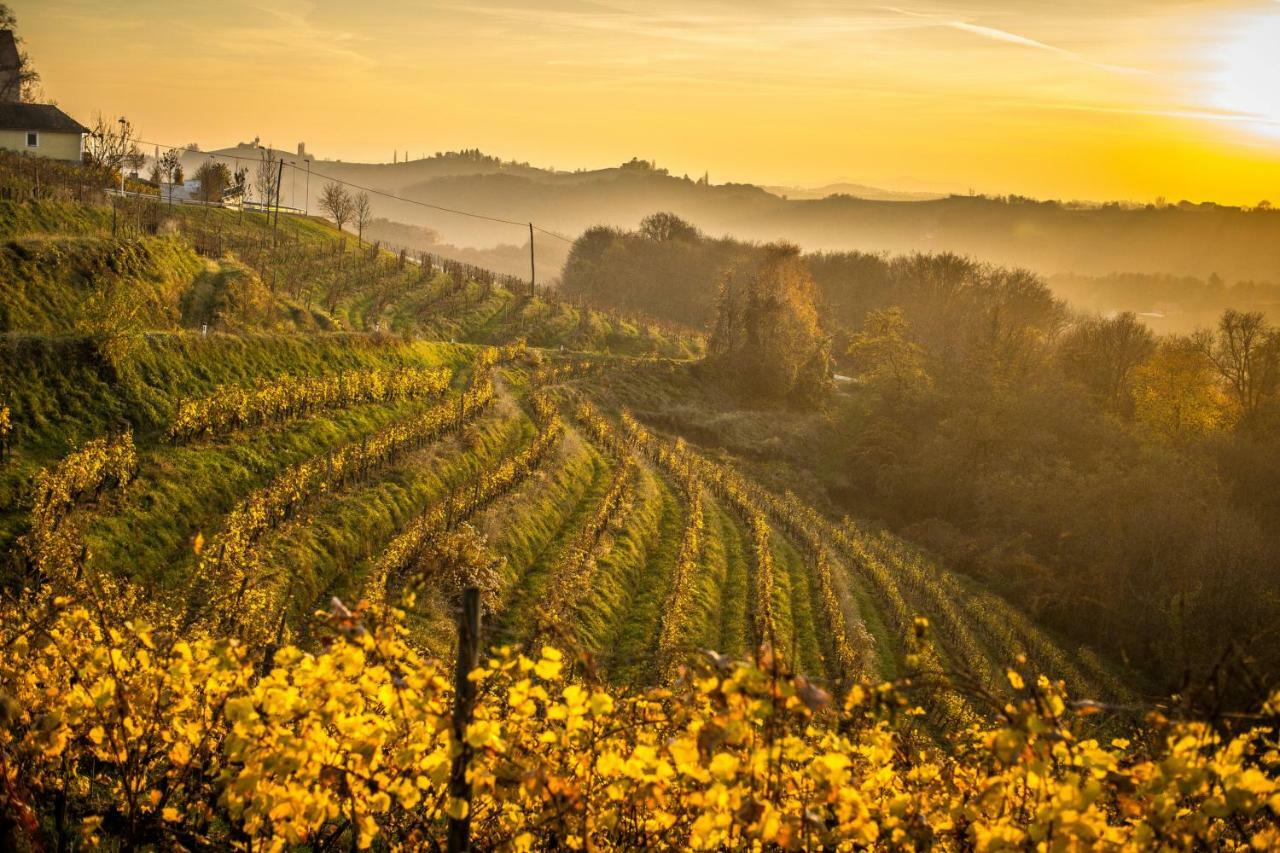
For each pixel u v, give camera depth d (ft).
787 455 227.61
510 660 18.58
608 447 180.86
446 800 21.62
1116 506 172.55
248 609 54.24
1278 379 236.43
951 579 170.50
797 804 18.81
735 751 17.53
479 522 116.06
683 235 501.15
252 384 121.08
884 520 209.36
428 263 287.28
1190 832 16.88
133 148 275.80
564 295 372.99
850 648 116.67
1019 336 243.60
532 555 119.24
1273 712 16.76
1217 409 223.92
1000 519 193.67
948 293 351.67
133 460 89.97
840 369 350.64
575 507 142.61
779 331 266.16
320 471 107.45
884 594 150.00
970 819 18.39
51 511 76.02
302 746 18.15
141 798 23.67
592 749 18.53
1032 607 162.50
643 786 18.54
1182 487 170.71
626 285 433.07
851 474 224.12
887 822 18.20
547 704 20.26
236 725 18.07
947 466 208.85
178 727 21.30
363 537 100.37
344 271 255.70
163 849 23.48
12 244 129.70
